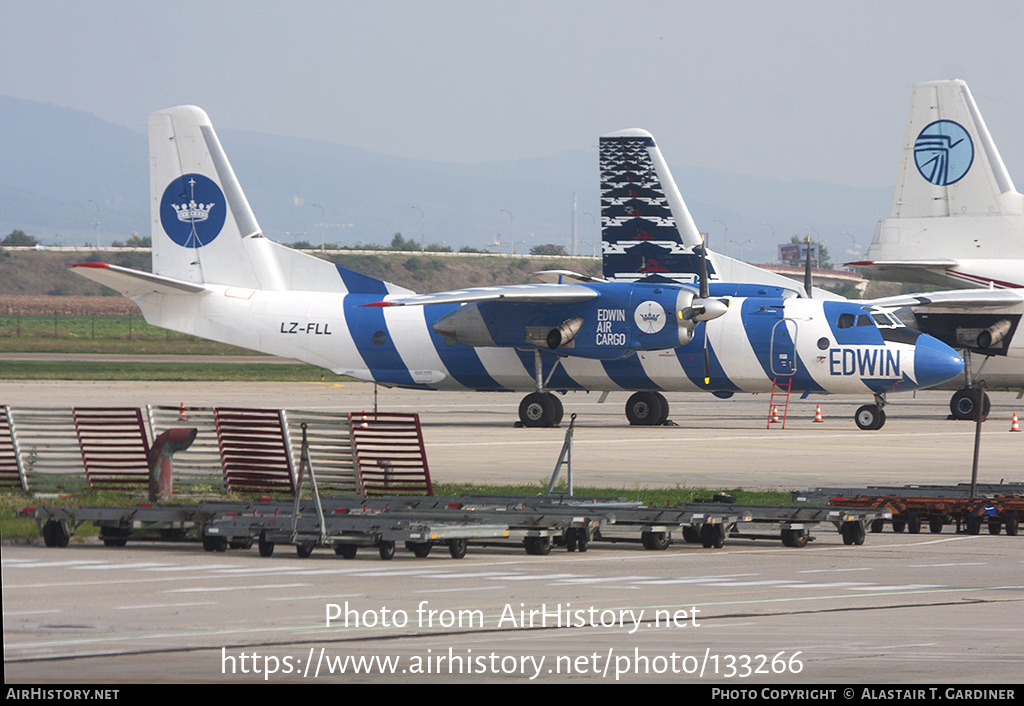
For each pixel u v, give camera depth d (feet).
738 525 135.44
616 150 295.69
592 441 248.32
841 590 101.19
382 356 299.99
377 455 188.75
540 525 124.77
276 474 167.43
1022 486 158.51
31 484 171.63
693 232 294.46
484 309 285.43
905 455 220.43
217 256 311.06
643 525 128.16
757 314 277.44
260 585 102.12
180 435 151.43
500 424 296.71
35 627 83.41
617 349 276.41
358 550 127.44
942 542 136.05
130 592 98.07
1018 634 82.84
